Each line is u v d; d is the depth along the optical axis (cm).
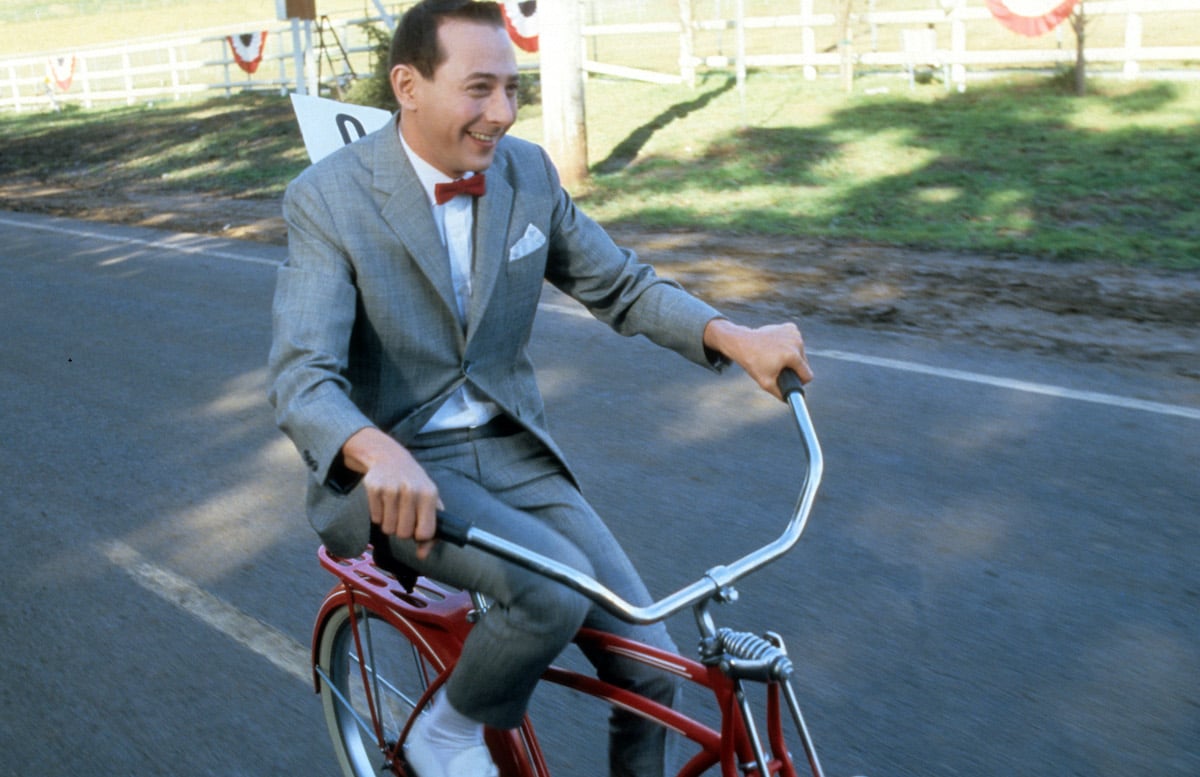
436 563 240
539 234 255
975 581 417
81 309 891
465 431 260
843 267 865
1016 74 1590
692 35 1811
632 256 270
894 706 352
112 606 439
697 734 233
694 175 1247
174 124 2188
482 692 247
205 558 474
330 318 233
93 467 575
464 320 251
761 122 1470
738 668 213
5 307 914
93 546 490
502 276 251
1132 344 658
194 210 1366
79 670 397
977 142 1246
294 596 441
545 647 237
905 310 747
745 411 589
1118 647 375
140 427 627
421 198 243
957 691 357
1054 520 458
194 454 586
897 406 582
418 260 242
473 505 243
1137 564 423
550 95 1255
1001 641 381
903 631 390
